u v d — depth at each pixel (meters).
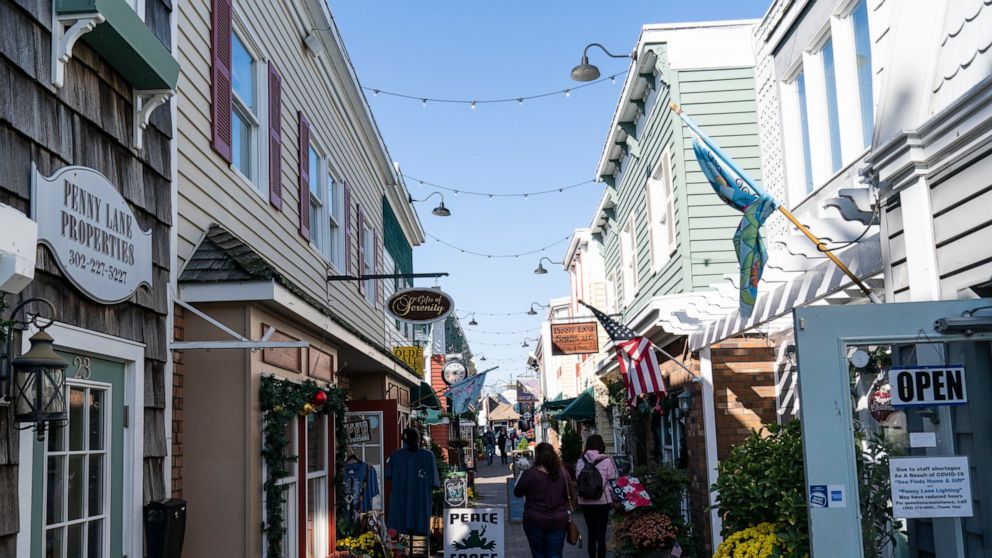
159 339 5.68
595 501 10.45
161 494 5.65
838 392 4.39
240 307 6.34
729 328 8.41
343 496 9.34
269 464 6.57
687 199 11.00
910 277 5.40
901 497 4.36
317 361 8.74
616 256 17.58
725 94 11.11
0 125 3.92
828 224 6.13
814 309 4.45
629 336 10.08
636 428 14.85
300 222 9.32
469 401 18.88
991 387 4.48
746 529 5.82
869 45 7.60
